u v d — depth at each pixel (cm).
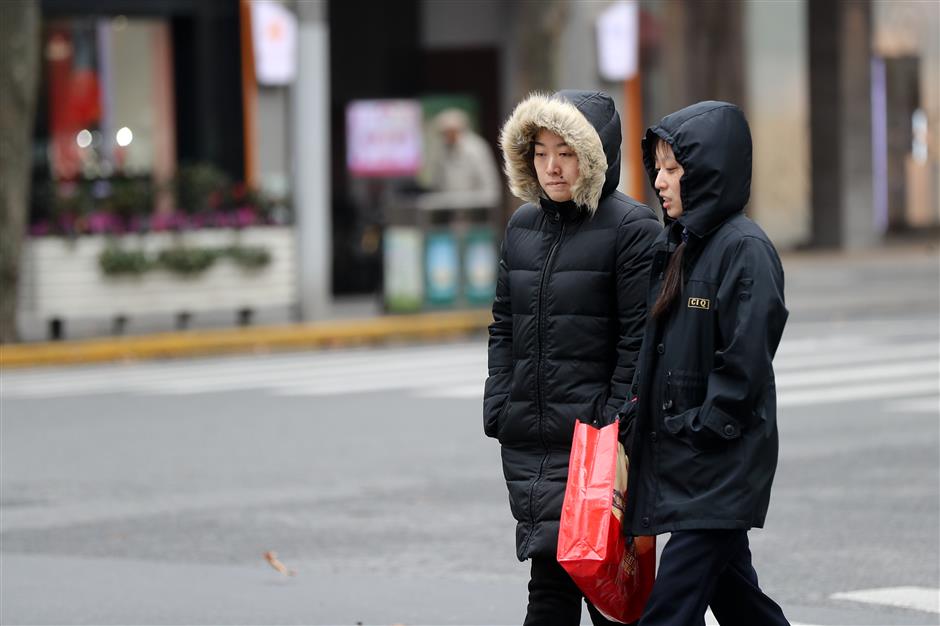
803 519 2758
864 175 8975
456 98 7369
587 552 1516
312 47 6122
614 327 1642
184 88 6750
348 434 3716
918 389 4209
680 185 1533
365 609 2214
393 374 4869
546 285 1645
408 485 3111
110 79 6694
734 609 1620
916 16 9350
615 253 1630
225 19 6769
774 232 8894
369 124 7175
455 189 6425
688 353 1523
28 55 5650
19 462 3438
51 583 2384
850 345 5275
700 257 1528
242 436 3719
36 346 5525
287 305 6128
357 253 7119
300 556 2553
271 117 6450
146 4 6625
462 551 2570
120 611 2211
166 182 6031
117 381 4872
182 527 2778
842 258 8500
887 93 9306
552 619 1638
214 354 5659
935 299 6575
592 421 1625
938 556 2497
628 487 1552
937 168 9494
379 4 7194
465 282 6431
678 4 8519
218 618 2170
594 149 1603
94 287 5769
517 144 1648
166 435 3759
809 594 2280
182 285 5916
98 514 2898
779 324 1502
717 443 1496
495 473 3219
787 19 8819
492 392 1705
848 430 3609
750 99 8700
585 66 6994
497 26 7350
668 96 8500
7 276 5634
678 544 1515
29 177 6128
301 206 6131
